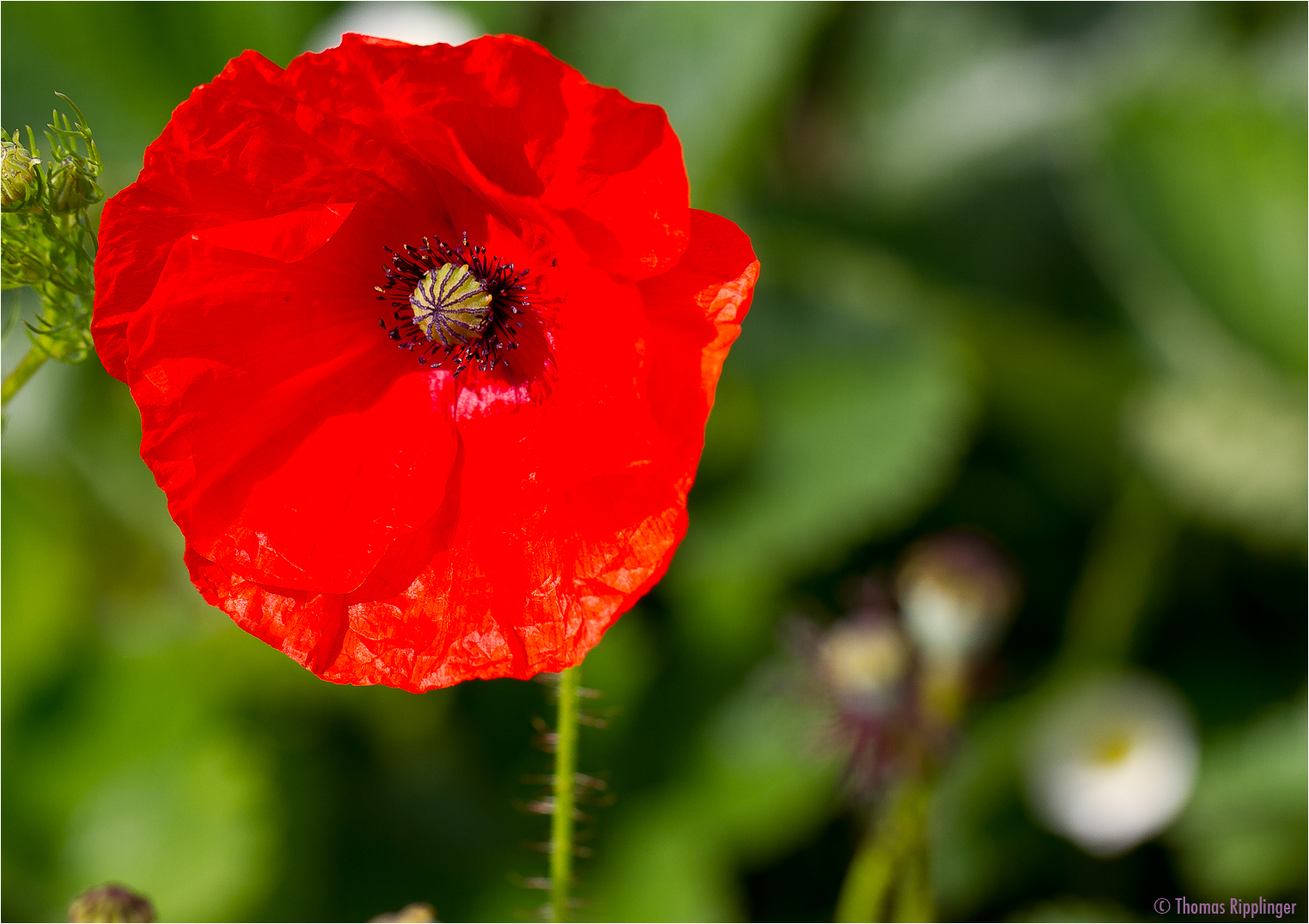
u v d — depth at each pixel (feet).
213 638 1.90
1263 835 1.84
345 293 1.54
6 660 1.89
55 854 1.85
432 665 1.51
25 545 1.92
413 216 1.54
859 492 1.92
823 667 1.77
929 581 1.75
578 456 1.49
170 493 1.50
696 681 1.92
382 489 1.53
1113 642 1.90
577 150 1.48
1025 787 1.87
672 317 1.48
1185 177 1.91
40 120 1.93
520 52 1.47
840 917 1.78
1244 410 1.92
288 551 1.52
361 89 1.48
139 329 1.50
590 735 1.92
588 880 1.88
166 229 1.50
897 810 1.74
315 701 1.92
